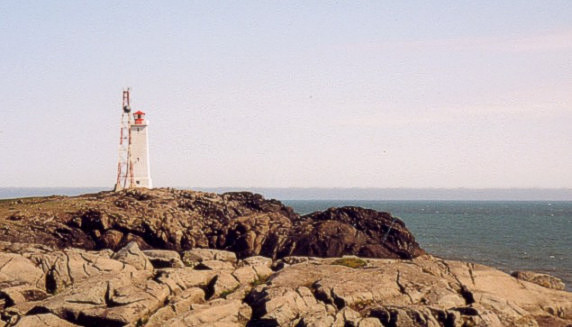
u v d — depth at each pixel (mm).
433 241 114375
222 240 76562
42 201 90375
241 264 46281
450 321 33281
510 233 137125
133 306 33469
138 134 99812
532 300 39031
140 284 36688
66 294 34562
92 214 77062
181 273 39469
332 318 32094
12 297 35844
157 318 32906
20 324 31234
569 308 38844
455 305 35906
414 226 163125
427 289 36906
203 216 82500
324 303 35125
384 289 36312
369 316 33312
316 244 70438
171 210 80938
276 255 71562
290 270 40062
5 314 33344
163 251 48375
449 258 88625
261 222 76562
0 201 93500
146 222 76500
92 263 40531
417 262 42656
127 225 76250
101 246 74750
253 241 73938
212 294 37750
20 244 52812
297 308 33688
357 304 34969
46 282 39000
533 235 131500
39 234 73688
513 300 38719
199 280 39344
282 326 32000
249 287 38500
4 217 77562
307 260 46500
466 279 40125
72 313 32906
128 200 84750
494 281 40344
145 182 99500
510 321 35000
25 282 38219
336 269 40688
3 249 50156
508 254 93812
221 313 33062
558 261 86000
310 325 31219
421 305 34281
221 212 83250
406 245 73250
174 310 33844
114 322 32250
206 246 76500
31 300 36625
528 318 35594
